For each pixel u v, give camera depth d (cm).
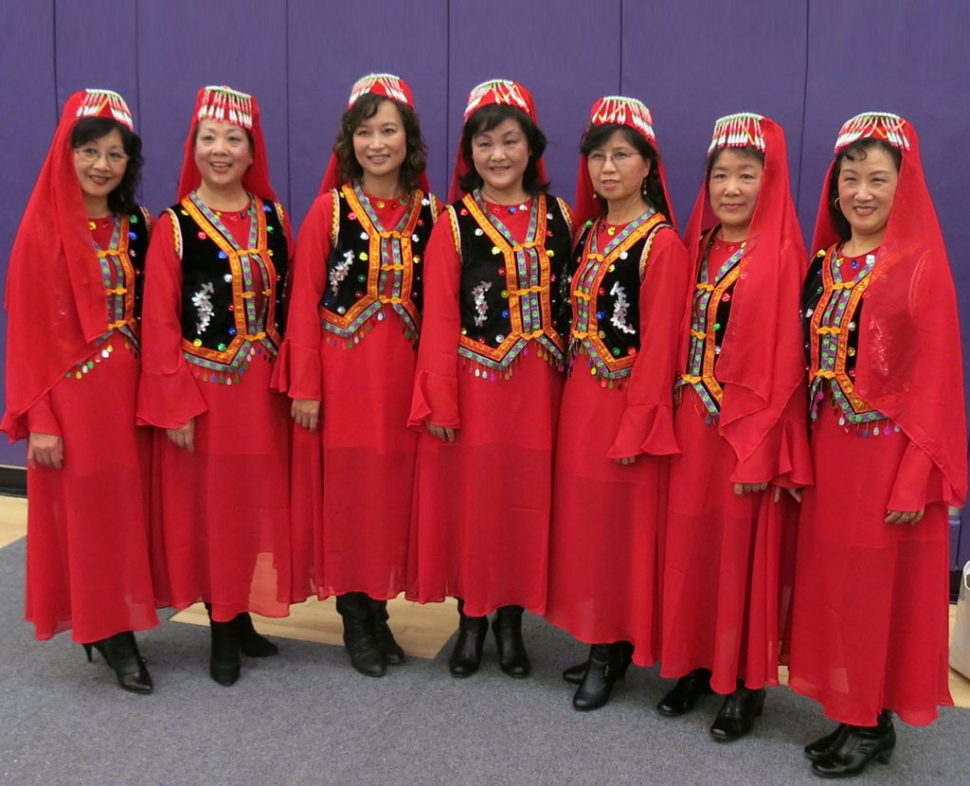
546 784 185
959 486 176
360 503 221
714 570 199
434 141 290
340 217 209
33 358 200
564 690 223
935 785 188
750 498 192
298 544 225
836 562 183
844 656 184
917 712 183
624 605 209
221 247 206
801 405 187
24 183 330
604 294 198
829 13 255
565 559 212
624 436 196
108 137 198
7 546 310
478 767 190
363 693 220
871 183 174
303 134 300
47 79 320
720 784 186
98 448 207
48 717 208
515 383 209
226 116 202
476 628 231
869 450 178
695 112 268
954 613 271
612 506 204
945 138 253
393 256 210
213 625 226
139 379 213
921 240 173
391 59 289
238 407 213
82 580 210
